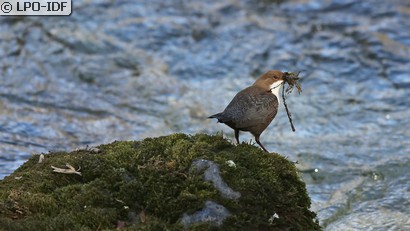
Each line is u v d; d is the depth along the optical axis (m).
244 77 14.17
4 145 10.84
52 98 12.87
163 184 6.42
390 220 8.94
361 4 16.92
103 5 16.06
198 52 14.92
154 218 6.17
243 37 15.52
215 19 16.12
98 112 12.55
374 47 15.14
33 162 7.35
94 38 14.88
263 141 11.64
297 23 16.19
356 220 8.96
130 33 15.25
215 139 7.20
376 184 10.05
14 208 6.12
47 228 5.86
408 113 12.78
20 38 14.60
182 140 7.09
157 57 14.66
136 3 16.38
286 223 6.40
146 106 12.93
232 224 6.12
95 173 6.73
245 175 6.53
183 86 13.75
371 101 13.30
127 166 6.73
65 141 11.38
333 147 11.41
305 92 13.57
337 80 14.09
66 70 13.81
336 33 15.77
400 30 15.85
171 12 16.23
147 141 7.32
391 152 11.16
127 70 14.07
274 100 8.00
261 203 6.35
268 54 14.95
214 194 6.27
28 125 11.73
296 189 6.71
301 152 11.21
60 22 15.27
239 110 7.70
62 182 6.69
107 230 5.84
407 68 14.46
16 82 13.27
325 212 9.22
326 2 17.06
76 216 6.05
